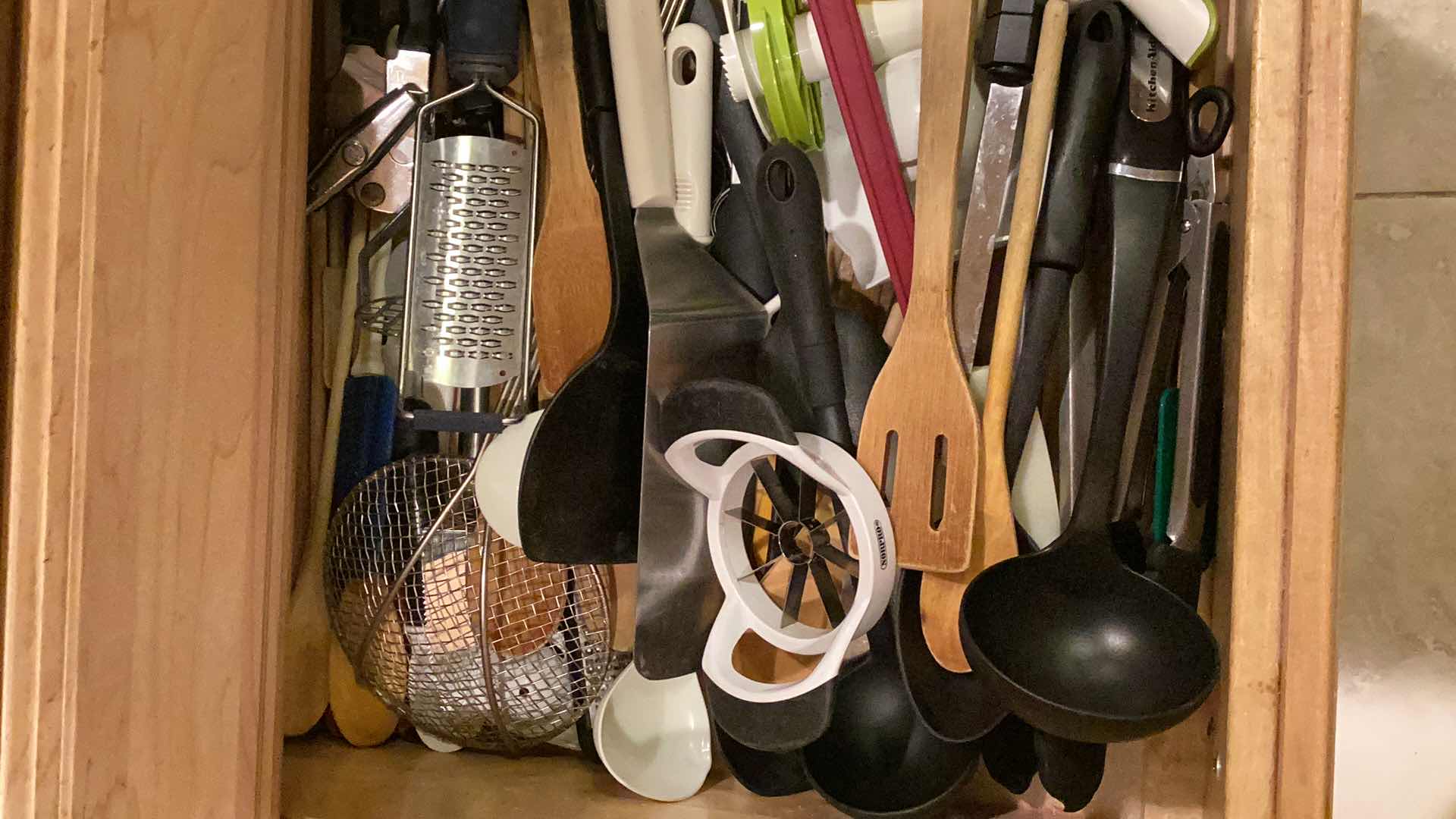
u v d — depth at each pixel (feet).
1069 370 1.90
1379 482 2.12
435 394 2.29
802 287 1.87
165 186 1.58
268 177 1.75
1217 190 1.81
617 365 2.06
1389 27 2.08
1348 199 1.47
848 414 1.97
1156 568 1.76
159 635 1.60
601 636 2.17
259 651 1.77
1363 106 2.10
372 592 2.20
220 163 1.66
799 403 1.98
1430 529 2.09
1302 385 1.48
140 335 1.56
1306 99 1.48
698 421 1.80
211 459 1.67
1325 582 1.47
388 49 2.22
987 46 1.80
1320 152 1.48
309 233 2.31
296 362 1.89
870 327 2.00
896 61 1.95
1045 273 1.79
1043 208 1.79
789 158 1.86
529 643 2.16
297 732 2.24
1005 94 1.84
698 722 2.18
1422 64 2.06
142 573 1.57
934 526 1.80
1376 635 2.13
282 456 1.82
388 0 2.18
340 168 2.21
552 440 1.98
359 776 2.12
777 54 1.90
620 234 2.07
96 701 1.51
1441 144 2.06
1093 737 1.52
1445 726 2.09
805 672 2.02
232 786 1.71
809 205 1.88
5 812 1.48
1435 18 2.05
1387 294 2.10
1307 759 1.47
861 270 2.02
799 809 2.00
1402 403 2.10
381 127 2.21
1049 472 1.88
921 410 1.78
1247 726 1.49
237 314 1.70
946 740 1.76
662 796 2.06
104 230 1.50
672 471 1.95
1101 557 1.72
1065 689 1.65
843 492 1.72
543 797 2.04
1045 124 1.74
